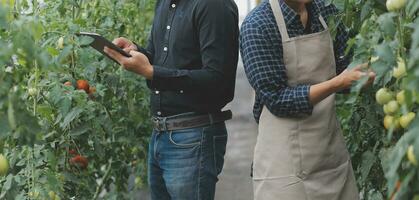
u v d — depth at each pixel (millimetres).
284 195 3311
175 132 3768
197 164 3744
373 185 3586
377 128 3395
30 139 2582
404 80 2195
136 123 4730
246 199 5895
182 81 3604
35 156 3479
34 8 3863
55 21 3904
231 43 3715
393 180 2176
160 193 3984
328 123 3314
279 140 3312
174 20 3752
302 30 3316
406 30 2531
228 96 3799
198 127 3744
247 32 3287
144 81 4621
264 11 3307
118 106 4609
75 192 4039
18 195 3422
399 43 2455
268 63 3246
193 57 3723
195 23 3686
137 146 4734
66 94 3643
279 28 3273
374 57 2611
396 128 2557
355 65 2701
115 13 4738
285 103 3213
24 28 2441
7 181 3371
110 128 4254
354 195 3424
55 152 3959
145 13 4914
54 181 3486
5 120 2523
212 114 3770
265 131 3361
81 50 3791
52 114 3826
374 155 3309
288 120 3289
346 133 3854
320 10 3406
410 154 2121
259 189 3391
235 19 3762
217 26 3637
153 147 3885
